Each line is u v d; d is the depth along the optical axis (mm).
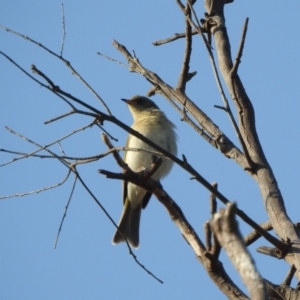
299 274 9562
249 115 11344
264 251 10812
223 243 6020
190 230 8789
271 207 10344
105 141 9586
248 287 5855
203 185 9242
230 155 11273
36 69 9164
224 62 12086
